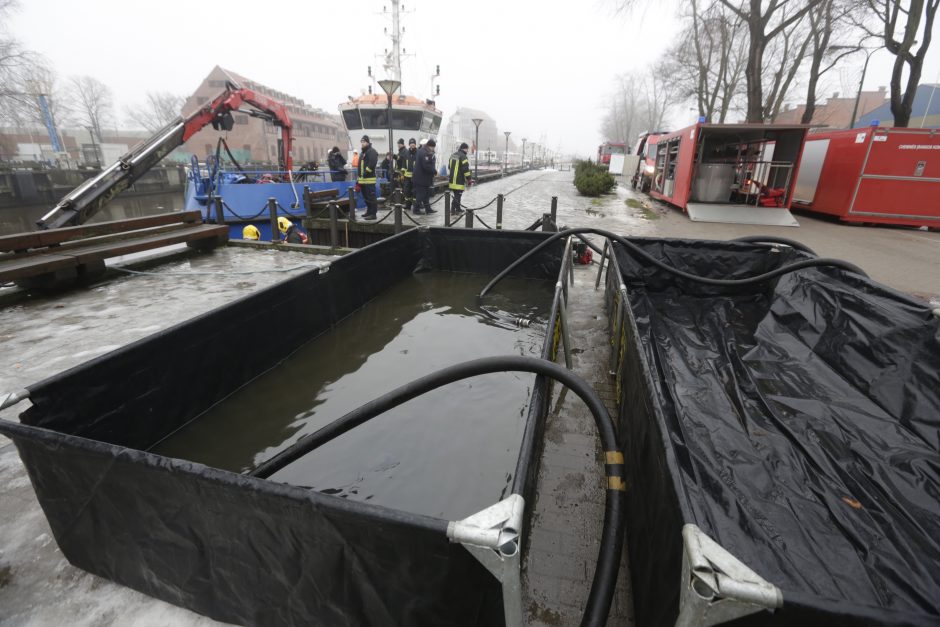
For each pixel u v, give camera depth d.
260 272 6.29
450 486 2.34
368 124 16.50
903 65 13.32
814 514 1.80
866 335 2.86
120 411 2.32
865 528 1.71
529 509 1.71
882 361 2.69
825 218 12.05
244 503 1.26
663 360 3.20
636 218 10.95
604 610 1.30
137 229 6.70
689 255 4.48
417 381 2.12
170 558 1.51
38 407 1.88
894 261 6.99
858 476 2.01
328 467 2.47
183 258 7.19
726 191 11.16
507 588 1.07
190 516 1.38
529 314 4.71
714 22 20.42
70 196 7.21
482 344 4.00
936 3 12.38
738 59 23.50
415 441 2.67
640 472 1.74
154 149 8.37
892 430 2.32
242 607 1.51
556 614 1.63
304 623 1.45
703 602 0.93
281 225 9.52
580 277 6.09
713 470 2.04
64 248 5.70
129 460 1.32
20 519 2.03
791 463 2.11
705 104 26.20
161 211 28.22
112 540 1.58
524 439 1.58
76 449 1.39
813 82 18.62
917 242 8.59
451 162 10.62
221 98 9.80
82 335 4.11
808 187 12.28
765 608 0.88
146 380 2.48
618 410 2.89
